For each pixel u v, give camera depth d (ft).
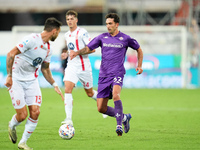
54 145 84.28
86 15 367.86
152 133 100.94
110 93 99.55
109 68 97.96
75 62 118.93
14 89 79.66
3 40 279.90
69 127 89.35
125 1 331.16
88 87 123.24
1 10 366.02
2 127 111.24
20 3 365.20
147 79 273.54
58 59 268.21
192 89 263.29
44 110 157.17
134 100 195.83
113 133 101.09
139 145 84.17
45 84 275.39
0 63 274.57
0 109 158.71
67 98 113.39
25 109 80.23
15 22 379.35
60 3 362.33
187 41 294.25
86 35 119.96
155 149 79.97
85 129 108.06
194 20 302.45
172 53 280.51
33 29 286.87
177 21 315.58
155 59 272.72
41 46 79.41
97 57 269.23
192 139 91.81
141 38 286.66
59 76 268.21
